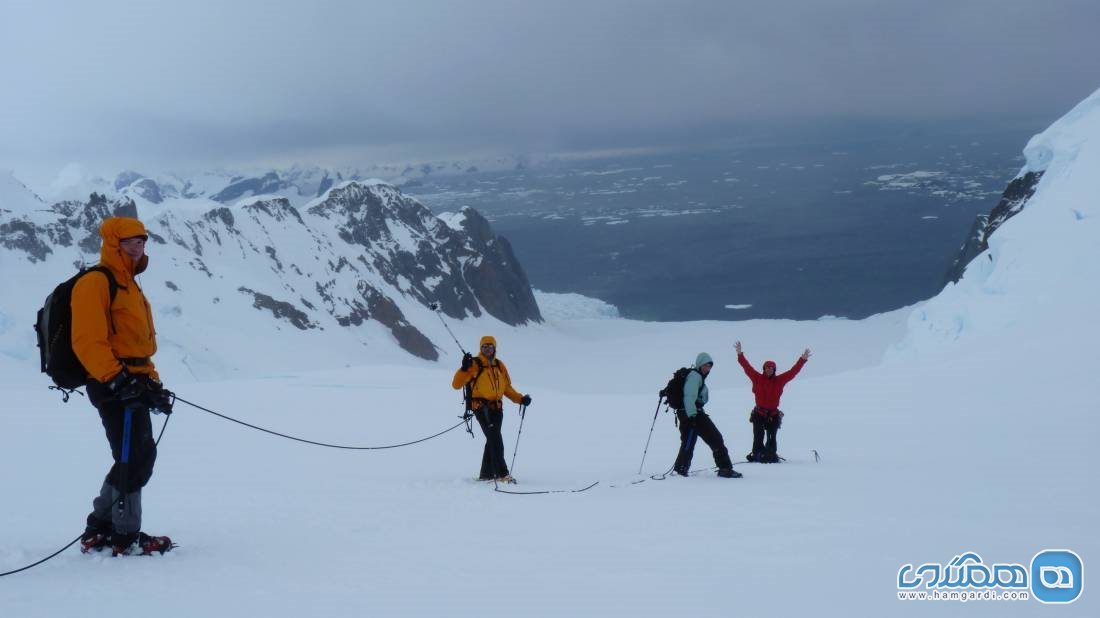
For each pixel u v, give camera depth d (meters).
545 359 163.50
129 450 5.84
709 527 6.74
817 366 136.12
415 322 168.12
